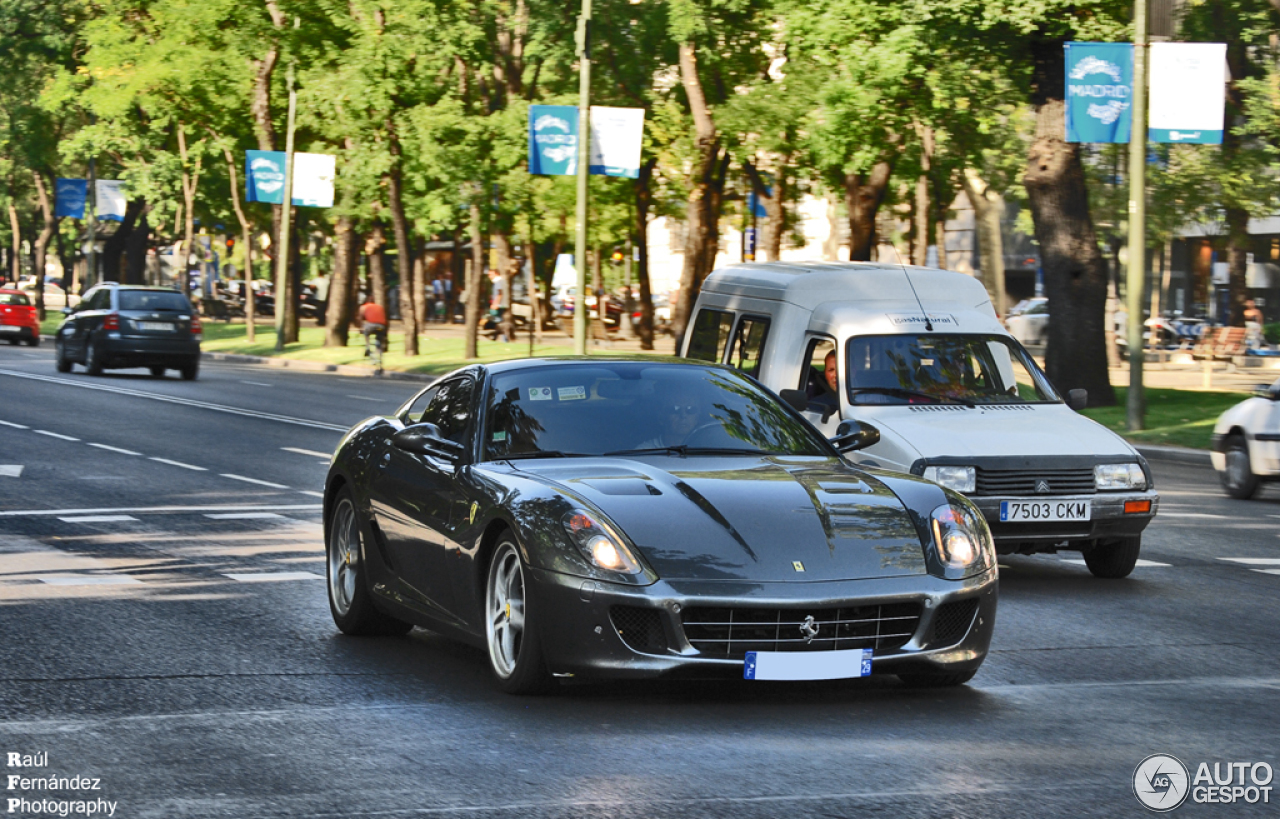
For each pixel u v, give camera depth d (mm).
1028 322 96688
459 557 12930
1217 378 69375
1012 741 10820
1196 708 12125
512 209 76875
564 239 93438
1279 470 29547
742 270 25062
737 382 14625
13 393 53094
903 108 53812
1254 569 20969
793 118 65312
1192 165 73438
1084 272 51344
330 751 10414
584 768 9938
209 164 109250
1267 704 12336
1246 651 14977
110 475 30719
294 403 52000
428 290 153250
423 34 73250
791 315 22562
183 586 18219
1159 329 97250
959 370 21422
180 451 35625
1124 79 42688
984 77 52750
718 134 70250
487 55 76062
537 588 11703
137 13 96375
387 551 14516
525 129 74812
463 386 14562
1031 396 21391
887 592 11523
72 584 18188
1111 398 51406
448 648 14672
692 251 73062
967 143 61031
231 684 12820
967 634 11977
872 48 50688
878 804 9062
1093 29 46844
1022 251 121500
